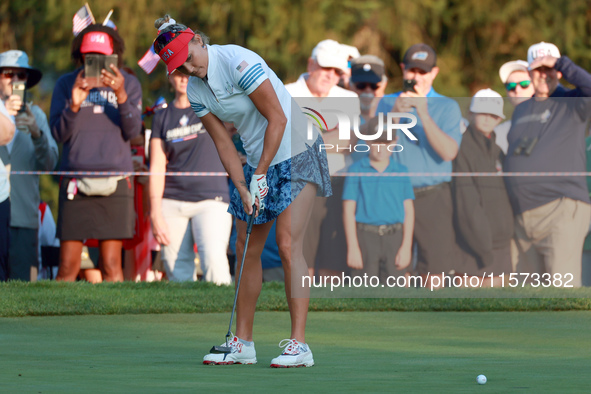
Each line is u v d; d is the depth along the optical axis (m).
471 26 56.22
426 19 55.62
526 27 55.25
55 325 15.53
